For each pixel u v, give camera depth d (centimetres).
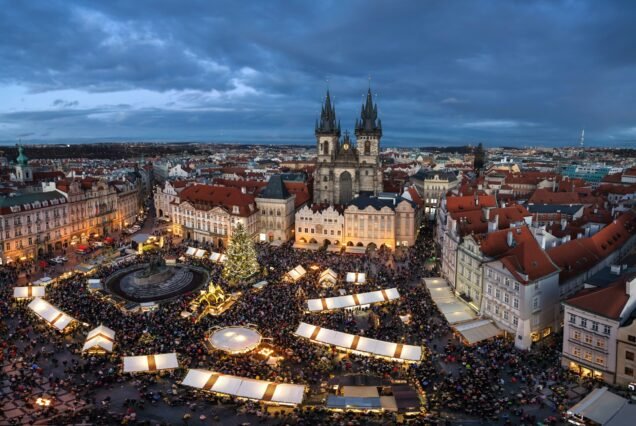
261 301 12244
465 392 7981
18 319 11156
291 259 16675
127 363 8488
